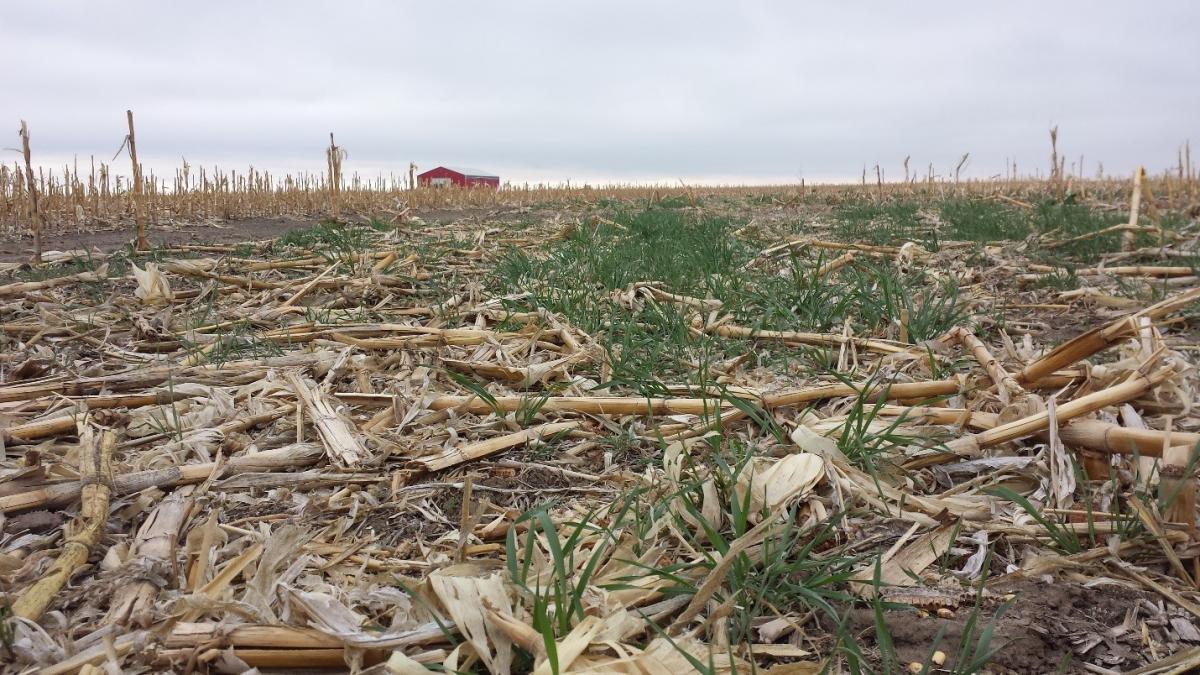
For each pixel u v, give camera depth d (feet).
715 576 6.45
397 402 11.40
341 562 7.79
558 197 87.30
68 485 8.95
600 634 6.04
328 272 22.17
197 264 23.73
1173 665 6.12
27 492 8.79
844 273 22.68
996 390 11.16
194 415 11.39
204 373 13.01
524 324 16.72
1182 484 7.64
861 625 6.79
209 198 53.06
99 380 12.57
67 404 11.81
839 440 9.48
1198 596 7.16
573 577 7.01
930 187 78.89
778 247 27.53
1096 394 9.13
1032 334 17.26
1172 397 9.70
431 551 8.02
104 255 28.17
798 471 8.57
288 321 17.76
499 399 11.73
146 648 6.06
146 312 18.35
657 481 9.07
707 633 6.55
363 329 15.94
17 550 8.02
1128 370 9.77
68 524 8.39
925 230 35.83
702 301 18.25
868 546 7.91
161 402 12.01
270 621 6.24
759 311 18.29
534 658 5.73
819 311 17.46
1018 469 9.41
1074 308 19.81
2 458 9.98
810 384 13.14
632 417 11.47
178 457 10.11
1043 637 6.55
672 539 8.13
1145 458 8.98
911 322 15.83
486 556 7.86
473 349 14.99
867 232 34.32
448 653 6.00
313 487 9.43
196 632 6.10
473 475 9.76
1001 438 9.43
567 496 9.25
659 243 27.91
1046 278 22.11
